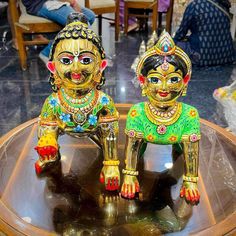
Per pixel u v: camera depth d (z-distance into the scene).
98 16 3.38
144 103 0.85
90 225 0.76
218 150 1.01
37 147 0.89
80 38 0.78
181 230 0.74
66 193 0.86
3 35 3.36
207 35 2.67
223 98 1.93
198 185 0.89
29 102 2.14
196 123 0.83
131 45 3.20
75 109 0.86
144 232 0.74
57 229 0.75
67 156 1.00
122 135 1.08
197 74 2.59
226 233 0.72
